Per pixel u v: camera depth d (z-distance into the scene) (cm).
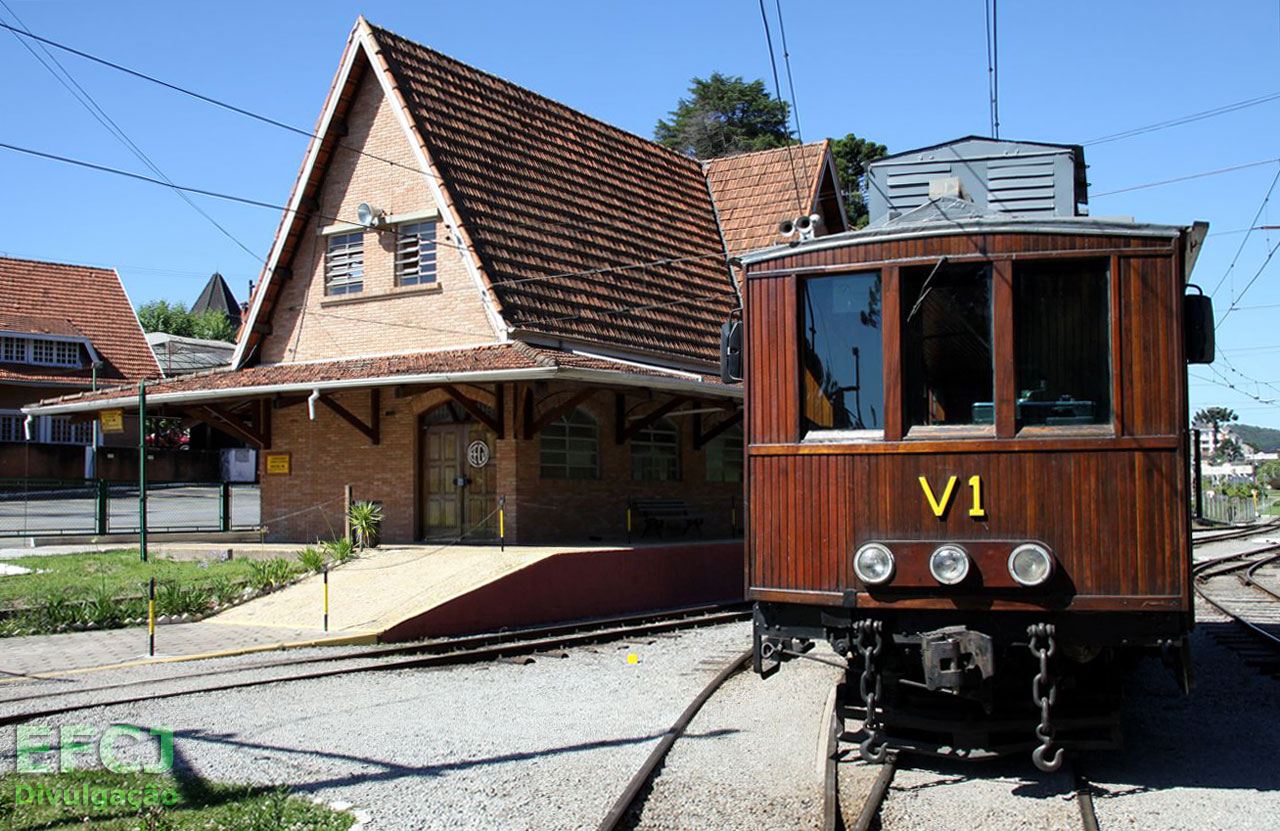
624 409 2094
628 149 2622
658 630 1541
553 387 1912
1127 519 736
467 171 2033
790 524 802
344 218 2147
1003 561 741
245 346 2219
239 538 2286
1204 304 771
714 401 2205
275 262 2192
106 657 1241
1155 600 728
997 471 756
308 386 1830
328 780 746
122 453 3966
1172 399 738
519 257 1986
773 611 813
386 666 1197
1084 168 1355
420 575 1641
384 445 2062
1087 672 812
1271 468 13062
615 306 2119
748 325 827
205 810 673
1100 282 757
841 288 803
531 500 1897
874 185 1264
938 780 752
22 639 1365
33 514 2795
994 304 764
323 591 1623
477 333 1952
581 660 1279
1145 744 868
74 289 4516
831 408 801
